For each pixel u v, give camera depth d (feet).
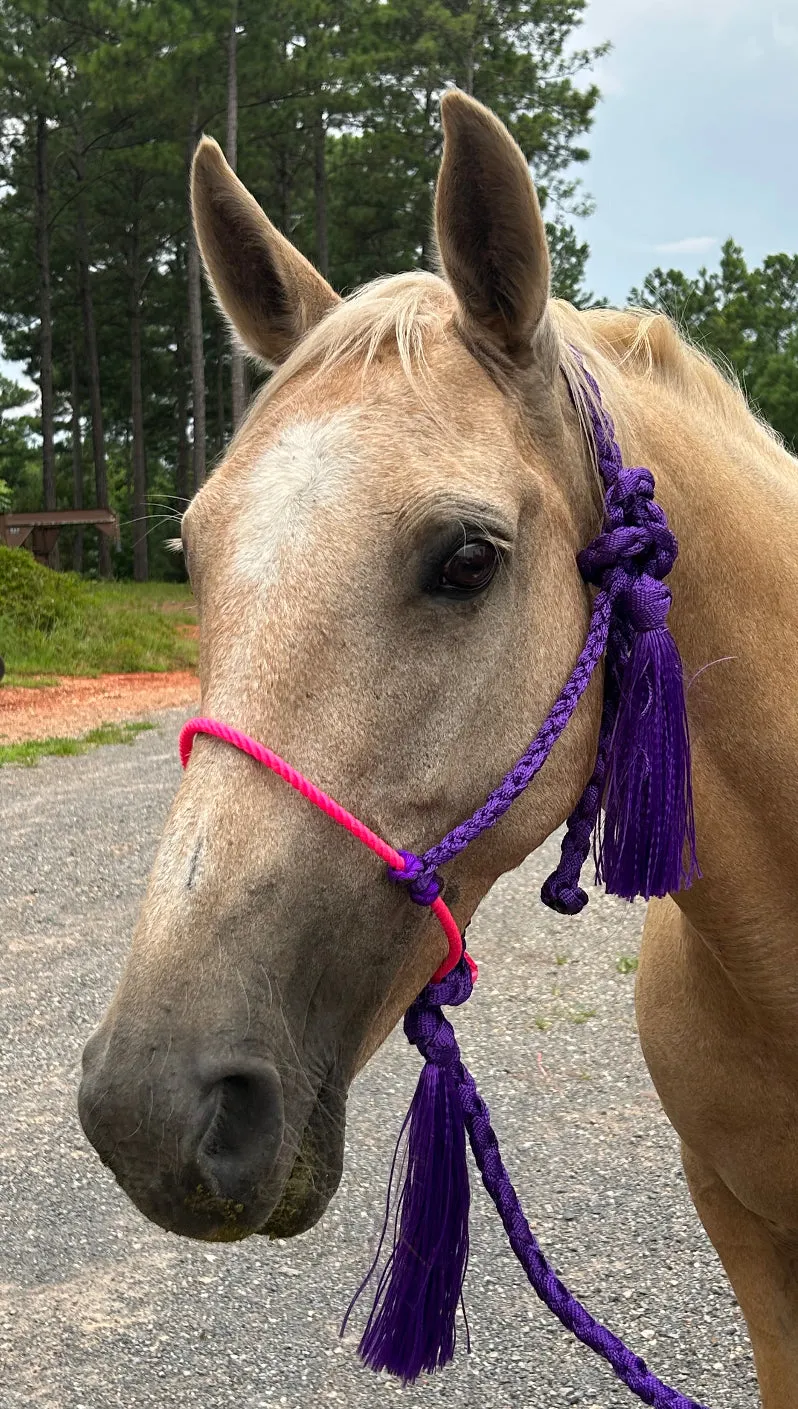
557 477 5.08
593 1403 8.23
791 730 5.54
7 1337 9.14
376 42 94.73
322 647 4.39
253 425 5.05
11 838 23.85
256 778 4.33
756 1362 6.44
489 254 4.96
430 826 4.64
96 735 36.19
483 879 5.08
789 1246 6.29
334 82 94.79
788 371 101.86
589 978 15.58
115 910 19.12
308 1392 8.46
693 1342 8.76
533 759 4.80
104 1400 8.42
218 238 5.94
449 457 4.61
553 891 5.30
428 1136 4.98
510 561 4.70
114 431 156.76
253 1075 4.08
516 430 4.93
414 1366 4.92
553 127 100.32
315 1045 4.48
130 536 127.95
